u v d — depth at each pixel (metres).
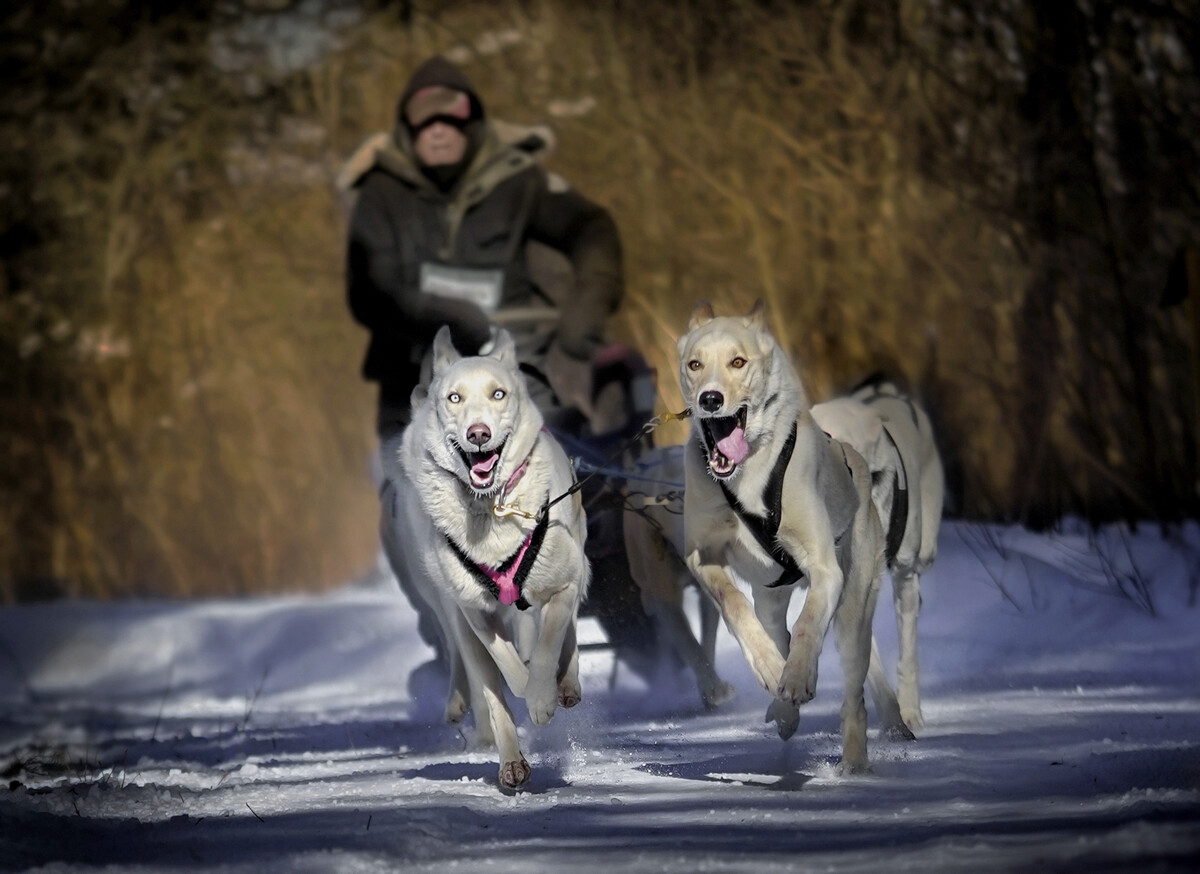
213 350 24.14
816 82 20.11
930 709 9.30
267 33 24.66
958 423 17.48
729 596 6.84
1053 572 13.22
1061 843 4.77
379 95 24.42
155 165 24.83
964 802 5.84
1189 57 17.33
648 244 20.70
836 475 7.22
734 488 6.84
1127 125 17.59
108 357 23.98
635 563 10.32
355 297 10.89
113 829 5.99
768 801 6.11
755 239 19.92
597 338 11.10
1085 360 17.27
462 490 6.86
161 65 25.06
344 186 11.27
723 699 10.02
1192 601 12.45
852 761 6.86
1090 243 17.61
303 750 9.24
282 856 5.21
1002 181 18.28
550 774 7.20
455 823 5.83
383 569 21.55
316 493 23.53
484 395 6.76
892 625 12.77
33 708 13.59
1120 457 16.98
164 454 23.58
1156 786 5.90
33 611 17.33
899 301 18.59
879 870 4.64
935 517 9.34
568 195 11.42
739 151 20.58
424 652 14.79
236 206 24.91
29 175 24.69
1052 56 17.91
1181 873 4.27
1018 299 17.97
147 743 10.24
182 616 16.30
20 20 24.77
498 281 10.95
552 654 6.78
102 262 24.58
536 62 22.47
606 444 10.92
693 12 21.53
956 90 18.73
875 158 19.50
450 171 10.95
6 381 23.89
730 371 6.74
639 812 6.00
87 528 23.20
